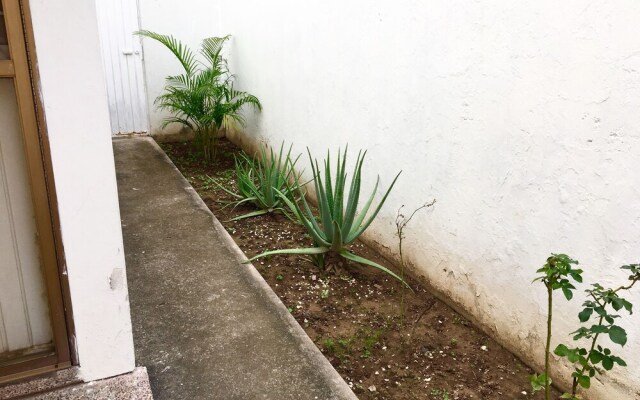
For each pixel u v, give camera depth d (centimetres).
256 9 520
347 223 308
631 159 177
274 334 238
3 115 144
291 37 445
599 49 184
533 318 225
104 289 163
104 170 154
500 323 245
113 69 618
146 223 374
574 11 192
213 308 259
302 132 447
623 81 177
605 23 181
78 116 147
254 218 412
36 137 145
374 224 349
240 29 580
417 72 287
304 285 304
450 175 270
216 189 484
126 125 643
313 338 251
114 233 160
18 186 150
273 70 497
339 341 248
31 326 163
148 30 612
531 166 219
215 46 593
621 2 175
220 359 218
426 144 287
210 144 626
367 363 234
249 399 194
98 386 168
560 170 205
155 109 641
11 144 147
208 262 313
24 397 160
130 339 172
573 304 204
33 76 141
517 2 217
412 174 302
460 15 249
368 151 346
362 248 360
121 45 613
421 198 296
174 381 202
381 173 334
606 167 186
